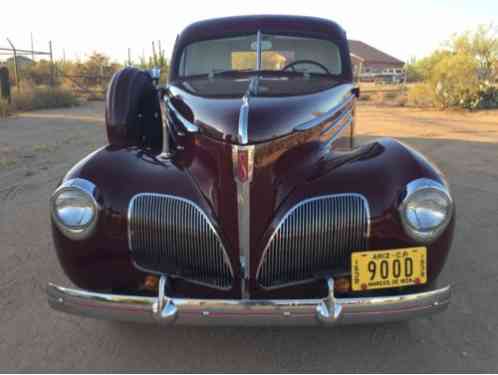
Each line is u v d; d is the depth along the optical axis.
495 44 16.70
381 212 2.33
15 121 12.62
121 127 3.19
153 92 3.84
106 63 27.67
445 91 16.38
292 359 2.53
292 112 2.68
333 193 2.38
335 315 2.12
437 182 2.31
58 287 2.30
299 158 2.61
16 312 2.99
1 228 4.39
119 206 2.40
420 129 10.80
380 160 2.52
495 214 4.64
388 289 2.35
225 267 2.39
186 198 2.43
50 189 5.70
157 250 2.44
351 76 4.04
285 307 2.14
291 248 2.36
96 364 2.50
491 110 15.25
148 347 2.65
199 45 4.14
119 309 2.21
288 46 4.05
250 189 2.35
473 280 3.33
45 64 25.17
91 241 2.39
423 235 2.27
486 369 2.40
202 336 2.75
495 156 7.36
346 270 2.38
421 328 2.78
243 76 3.92
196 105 2.87
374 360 2.51
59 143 8.90
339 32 4.10
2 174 6.43
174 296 2.31
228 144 2.39
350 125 3.47
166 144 3.30
